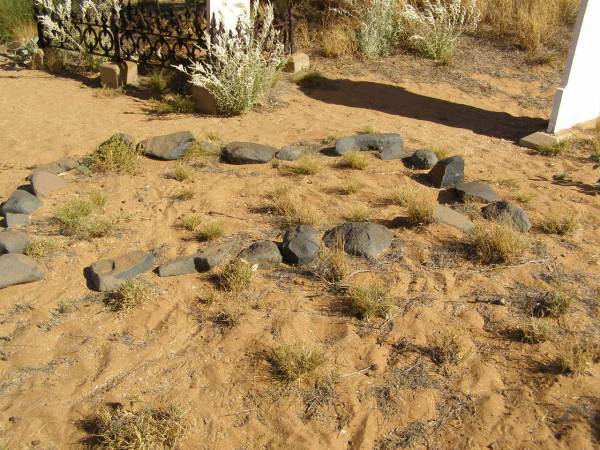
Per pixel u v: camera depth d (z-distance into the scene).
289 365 3.49
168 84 8.70
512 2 11.36
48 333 3.84
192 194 5.43
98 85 8.91
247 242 4.72
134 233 4.88
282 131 7.10
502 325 3.85
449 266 4.44
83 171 5.87
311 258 4.43
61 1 10.40
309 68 9.60
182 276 4.36
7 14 11.10
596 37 6.96
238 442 3.16
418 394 3.37
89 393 3.44
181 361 3.64
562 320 3.87
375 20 10.25
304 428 3.21
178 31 8.48
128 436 3.12
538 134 7.00
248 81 7.55
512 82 9.45
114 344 3.76
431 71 9.72
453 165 5.60
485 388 3.41
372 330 3.83
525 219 4.94
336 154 6.30
